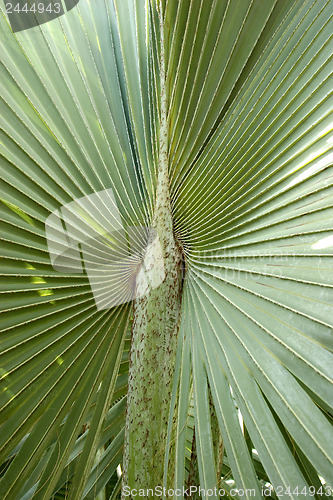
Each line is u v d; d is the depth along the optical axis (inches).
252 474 24.1
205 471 25.1
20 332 31.4
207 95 31.4
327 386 23.5
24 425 31.3
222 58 30.8
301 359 24.5
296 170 28.2
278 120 29.3
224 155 30.9
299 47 29.1
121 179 33.1
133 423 27.5
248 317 27.1
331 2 28.5
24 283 31.5
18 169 30.5
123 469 27.4
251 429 24.7
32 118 31.1
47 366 31.8
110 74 34.8
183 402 27.6
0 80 30.4
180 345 29.5
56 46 32.5
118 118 34.2
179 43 30.9
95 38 34.6
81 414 32.3
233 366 26.6
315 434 23.1
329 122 27.7
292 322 25.5
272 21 29.9
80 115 32.6
